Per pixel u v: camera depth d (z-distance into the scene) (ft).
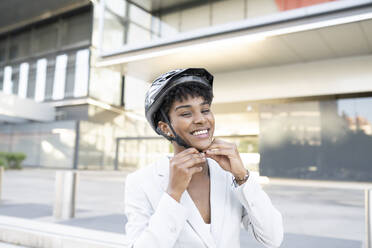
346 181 46.11
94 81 86.28
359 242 11.53
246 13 43.11
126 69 51.42
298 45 40.91
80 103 85.40
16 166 75.56
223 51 43.34
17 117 86.69
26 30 100.78
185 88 3.22
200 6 46.78
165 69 51.47
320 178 47.88
